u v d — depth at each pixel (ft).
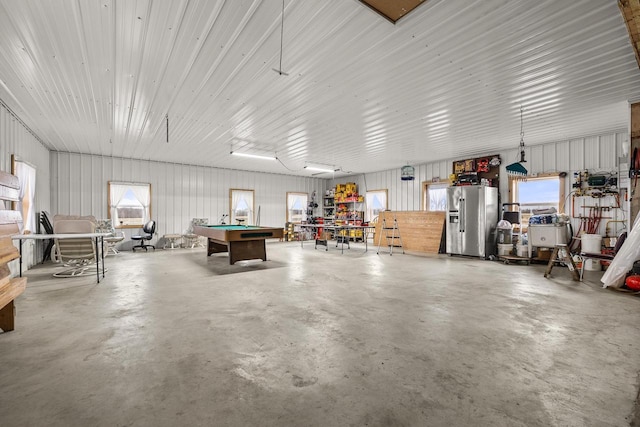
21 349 7.86
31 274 17.99
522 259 21.53
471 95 14.52
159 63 11.49
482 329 9.29
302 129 20.24
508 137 21.94
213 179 36.06
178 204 33.47
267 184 40.73
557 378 6.53
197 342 8.32
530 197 24.73
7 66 11.70
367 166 35.06
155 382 6.32
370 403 5.64
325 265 21.18
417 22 9.04
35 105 15.85
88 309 11.21
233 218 37.52
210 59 11.19
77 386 6.16
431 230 29.71
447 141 23.18
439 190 32.12
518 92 14.19
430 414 5.34
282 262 22.48
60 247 15.83
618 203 19.89
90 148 26.09
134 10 8.50
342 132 20.85
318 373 6.71
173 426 5.01
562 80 12.94
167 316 10.44
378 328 9.37
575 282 15.89
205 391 6.01
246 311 11.00
